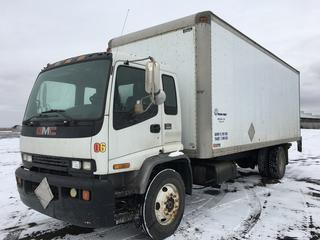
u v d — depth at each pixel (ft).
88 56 13.99
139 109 13.50
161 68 15.76
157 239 14.20
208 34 17.38
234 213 18.45
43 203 13.35
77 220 12.39
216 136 18.26
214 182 19.35
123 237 14.87
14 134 136.15
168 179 14.84
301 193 23.79
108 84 12.75
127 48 20.81
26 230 15.85
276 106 29.50
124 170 13.06
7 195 22.89
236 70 21.13
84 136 12.39
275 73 29.30
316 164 39.83
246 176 31.53
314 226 16.34
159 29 19.02
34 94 15.65
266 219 17.38
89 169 12.27
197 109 17.26
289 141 33.35
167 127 15.55
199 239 14.42
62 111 13.61
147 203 13.76
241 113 21.90
